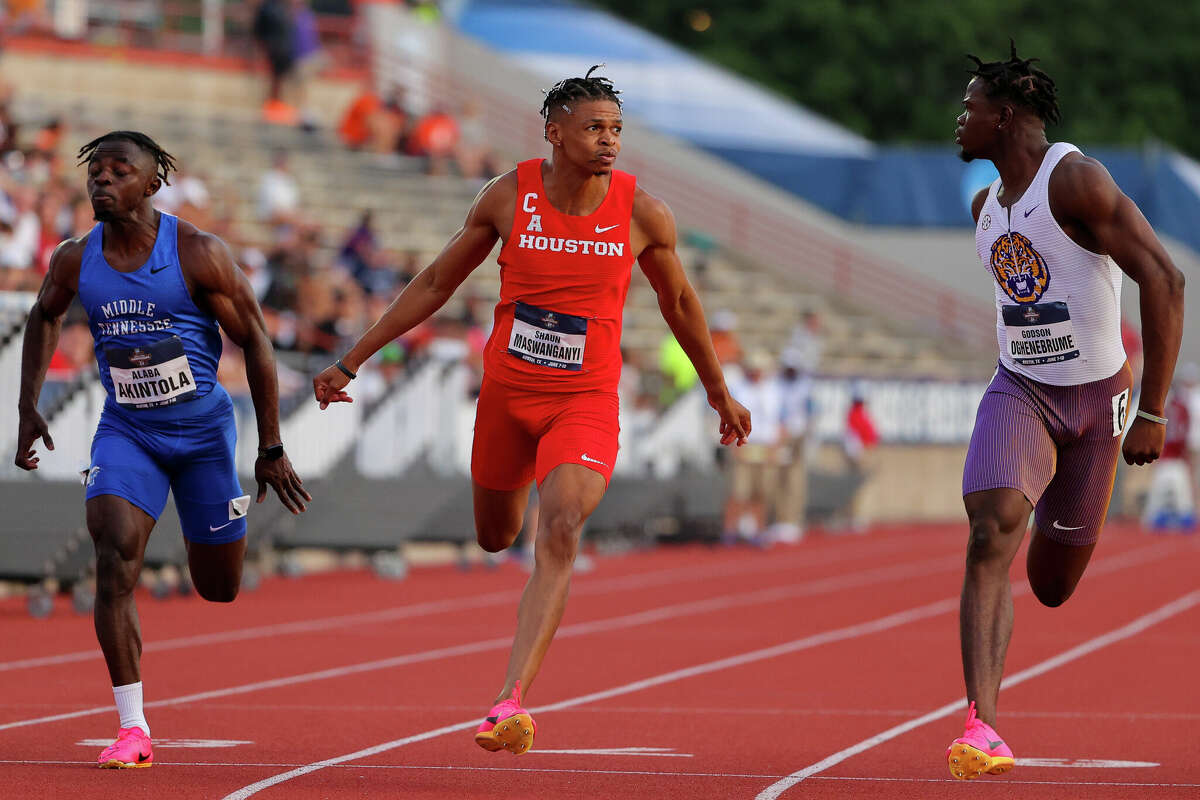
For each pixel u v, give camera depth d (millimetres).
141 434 23266
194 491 23734
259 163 94938
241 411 52438
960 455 102812
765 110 126375
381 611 47281
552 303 22172
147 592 51438
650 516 74688
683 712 29547
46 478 45312
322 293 64812
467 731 26828
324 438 56312
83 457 46344
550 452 21891
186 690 31516
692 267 109812
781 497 81688
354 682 33031
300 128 102062
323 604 49000
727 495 78625
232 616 45375
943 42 154500
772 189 120688
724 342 83938
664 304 23078
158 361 23000
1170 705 30875
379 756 24250
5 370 45375
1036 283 21922
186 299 23062
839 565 67438
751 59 153500
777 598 53219
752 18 156500
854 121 153250
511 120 116125
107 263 23047
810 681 34062
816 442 95000
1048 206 21641
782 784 22344
